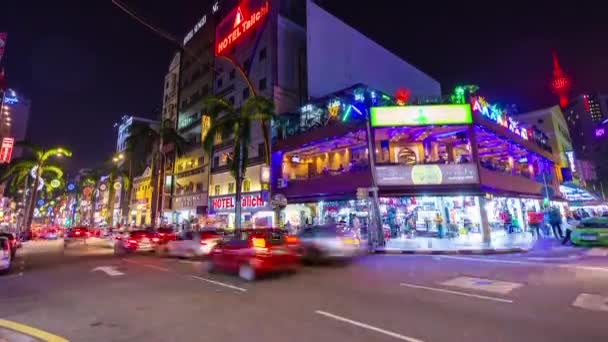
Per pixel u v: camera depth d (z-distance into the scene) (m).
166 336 5.11
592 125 165.12
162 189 52.72
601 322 5.35
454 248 16.42
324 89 33.78
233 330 5.34
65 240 27.41
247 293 8.18
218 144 42.03
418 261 13.42
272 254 10.45
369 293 7.87
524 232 25.58
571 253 13.91
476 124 22.06
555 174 36.34
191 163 47.66
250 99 26.70
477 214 23.50
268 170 28.66
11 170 43.31
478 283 8.67
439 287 8.34
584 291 7.43
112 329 5.49
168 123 44.75
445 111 22.03
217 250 11.66
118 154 59.19
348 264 13.25
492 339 4.74
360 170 23.55
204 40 50.00
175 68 58.28
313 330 5.27
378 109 22.58
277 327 5.45
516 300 6.86
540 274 9.59
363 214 23.28
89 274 11.65
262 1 38.62
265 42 36.97
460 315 5.93
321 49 34.56
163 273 11.70
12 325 5.78
